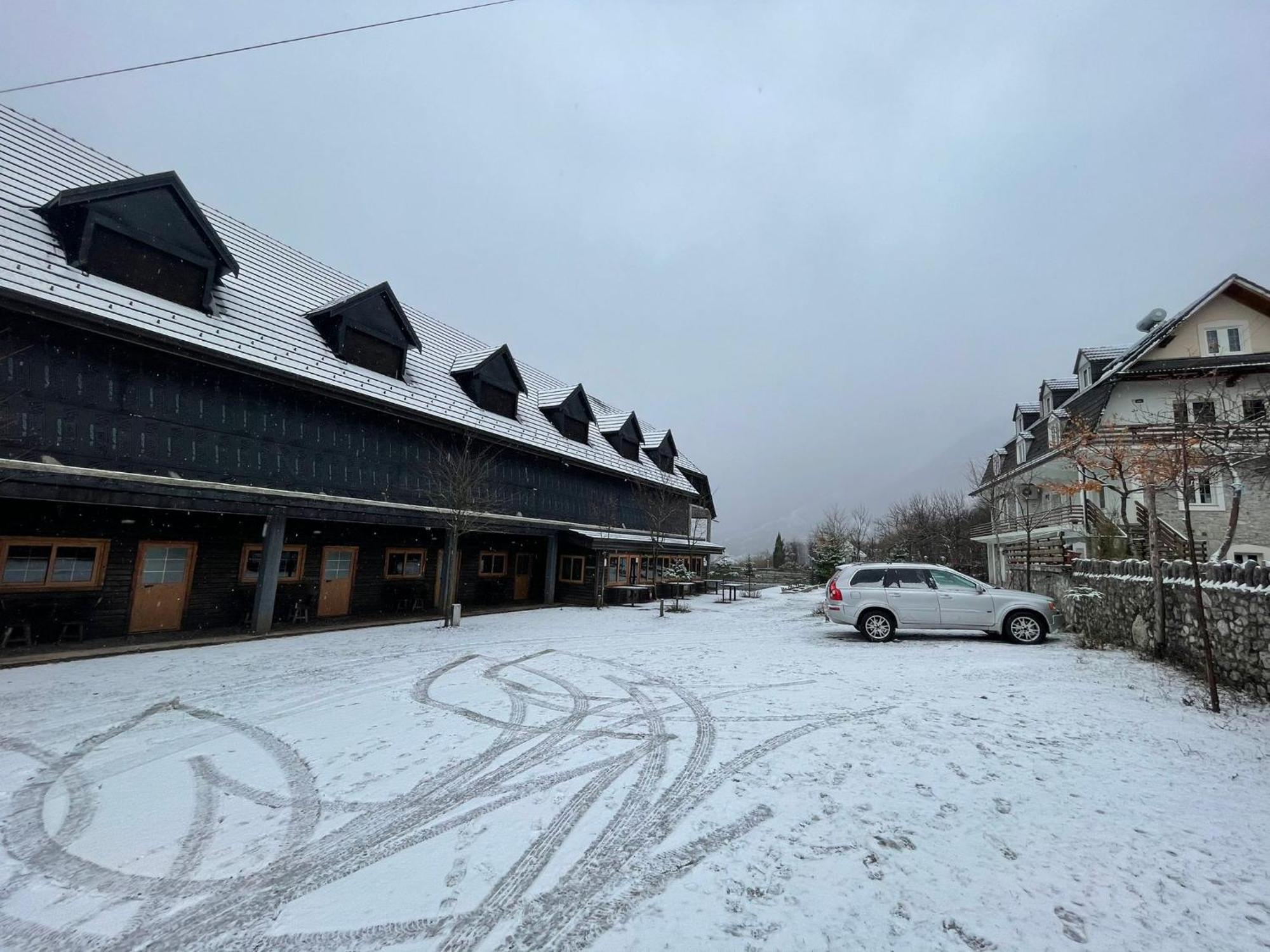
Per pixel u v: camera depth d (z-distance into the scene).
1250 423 9.79
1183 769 4.60
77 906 3.03
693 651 10.27
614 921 2.83
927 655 9.52
